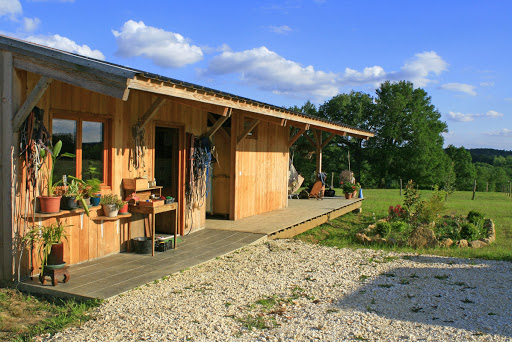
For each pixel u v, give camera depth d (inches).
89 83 188.2
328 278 226.5
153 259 252.4
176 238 287.0
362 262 265.7
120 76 181.5
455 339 145.9
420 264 261.1
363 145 1705.2
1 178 198.4
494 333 151.4
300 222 401.1
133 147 268.8
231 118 406.0
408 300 189.9
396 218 450.6
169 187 322.3
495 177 2492.6
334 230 450.9
